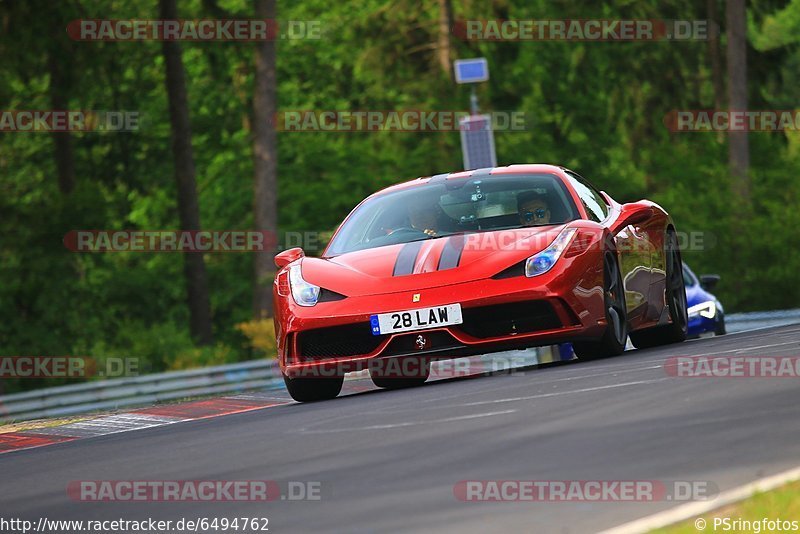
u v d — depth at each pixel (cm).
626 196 13188
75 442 2494
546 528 1123
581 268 2655
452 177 3097
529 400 1972
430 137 11912
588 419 1691
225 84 12688
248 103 12688
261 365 5578
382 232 2933
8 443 2895
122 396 5362
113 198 12344
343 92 13912
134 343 9012
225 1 12712
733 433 1480
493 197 2938
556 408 1834
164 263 12469
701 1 13250
